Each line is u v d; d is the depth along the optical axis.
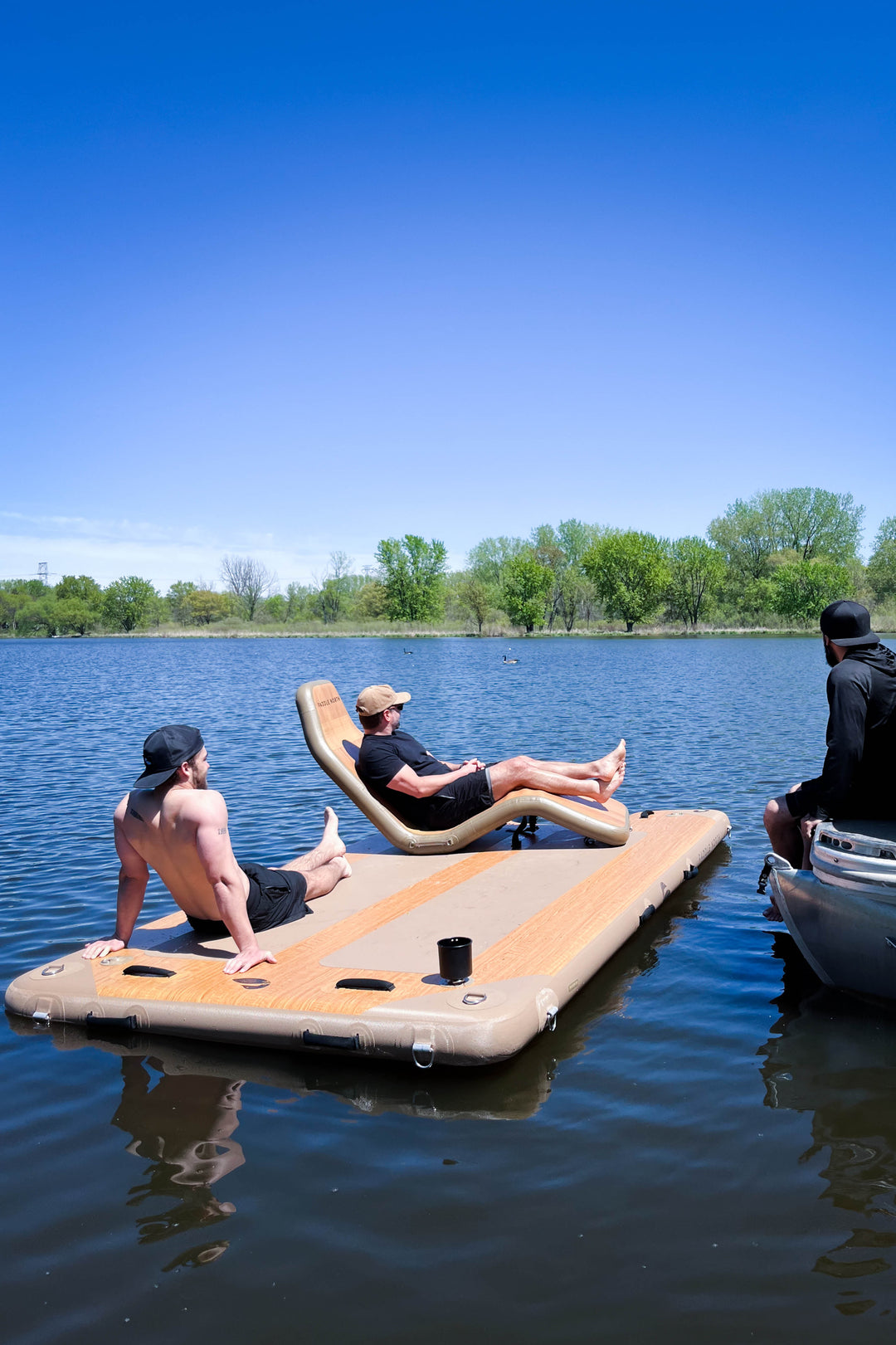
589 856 6.92
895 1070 4.15
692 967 5.51
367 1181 3.33
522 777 7.15
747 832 8.69
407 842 7.26
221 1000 4.51
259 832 9.13
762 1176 3.30
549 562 92.81
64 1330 2.61
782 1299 2.66
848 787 4.96
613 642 67.94
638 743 14.46
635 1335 2.53
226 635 114.31
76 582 135.88
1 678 37.72
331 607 116.44
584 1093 3.98
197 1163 3.47
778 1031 4.60
